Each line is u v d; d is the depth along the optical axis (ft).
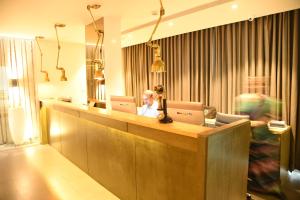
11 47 16.49
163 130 6.00
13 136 16.03
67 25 13.26
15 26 13.37
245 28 12.77
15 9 10.26
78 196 8.93
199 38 15.25
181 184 6.06
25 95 17.19
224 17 11.69
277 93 11.81
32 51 17.30
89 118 9.52
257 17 12.12
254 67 12.60
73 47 19.15
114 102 10.08
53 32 15.10
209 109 12.58
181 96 16.61
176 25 13.19
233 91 13.60
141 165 7.37
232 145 5.82
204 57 15.07
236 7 10.19
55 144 14.78
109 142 8.86
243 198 6.79
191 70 15.84
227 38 13.66
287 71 11.41
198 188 5.08
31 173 11.13
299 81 11.23
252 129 9.17
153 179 6.95
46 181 10.26
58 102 14.11
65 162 12.50
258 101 11.84
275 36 11.70
